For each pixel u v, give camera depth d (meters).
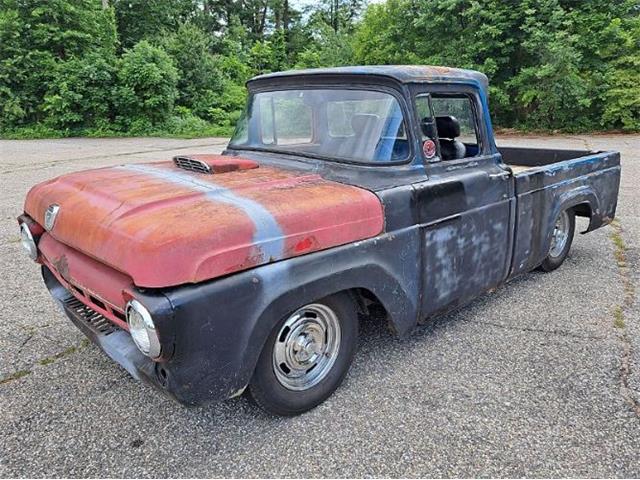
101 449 2.41
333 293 2.53
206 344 2.06
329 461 2.34
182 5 35.03
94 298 2.41
